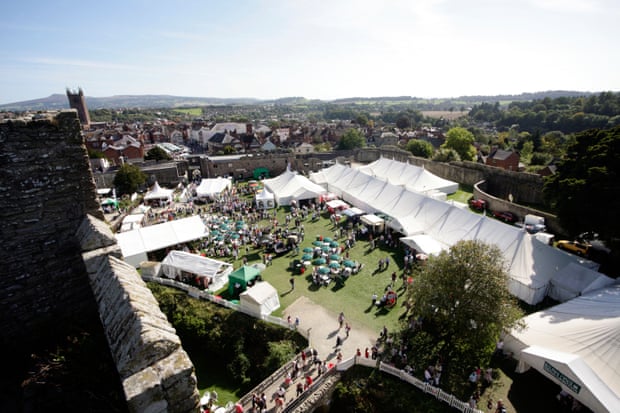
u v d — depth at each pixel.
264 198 38.38
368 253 26.39
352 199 37.25
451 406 13.05
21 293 7.51
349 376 15.06
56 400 6.95
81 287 8.35
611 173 18.45
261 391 14.83
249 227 32.88
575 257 19.77
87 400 7.02
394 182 40.81
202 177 56.44
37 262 7.62
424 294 15.42
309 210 37.50
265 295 19.09
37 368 7.16
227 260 26.56
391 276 22.84
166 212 38.25
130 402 3.93
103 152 69.69
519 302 19.17
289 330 17.64
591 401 11.42
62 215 7.83
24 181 7.21
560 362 12.35
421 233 26.36
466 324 14.20
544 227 27.23
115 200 39.62
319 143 109.19
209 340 18.62
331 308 19.72
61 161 7.65
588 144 21.81
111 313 5.18
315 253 26.19
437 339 16.55
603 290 16.67
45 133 7.34
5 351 7.38
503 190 39.19
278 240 28.47
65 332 8.02
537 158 73.56
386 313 19.05
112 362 7.36
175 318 19.78
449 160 53.25
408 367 14.66
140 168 50.75
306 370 15.57
